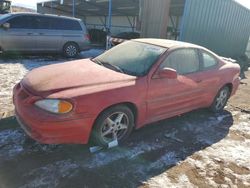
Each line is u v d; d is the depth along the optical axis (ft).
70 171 10.01
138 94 11.71
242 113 18.99
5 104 15.93
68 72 11.82
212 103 17.37
